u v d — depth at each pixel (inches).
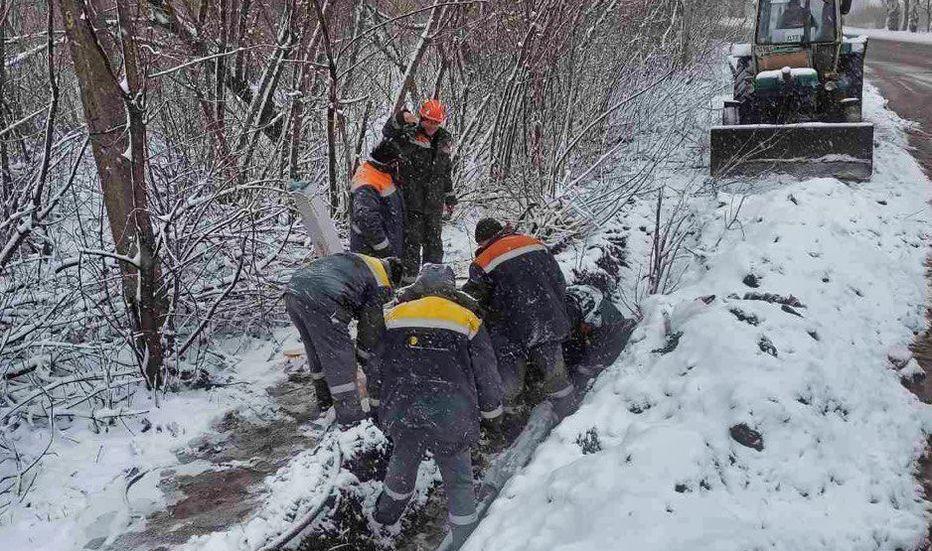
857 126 370.3
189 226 221.1
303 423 193.2
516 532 138.7
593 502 137.3
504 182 319.3
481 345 153.1
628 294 262.5
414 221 247.4
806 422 160.7
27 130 266.8
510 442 190.5
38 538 152.3
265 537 143.9
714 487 144.6
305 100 277.9
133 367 210.1
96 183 252.7
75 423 192.4
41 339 202.5
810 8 424.5
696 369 176.7
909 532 142.1
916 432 175.2
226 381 212.7
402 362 150.6
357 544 153.9
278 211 242.5
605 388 186.7
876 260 255.4
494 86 339.6
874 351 203.6
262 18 312.0
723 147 384.8
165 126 272.7
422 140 241.8
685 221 318.3
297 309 173.8
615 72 386.9
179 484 169.0
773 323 189.5
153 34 284.4
